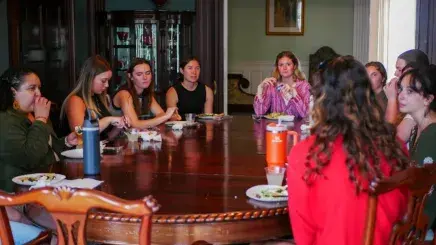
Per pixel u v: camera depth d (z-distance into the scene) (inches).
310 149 60.3
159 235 62.9
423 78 90.7
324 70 62.2
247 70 390.3
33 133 92.7
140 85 150.6
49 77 222.1
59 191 51.3
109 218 63.4
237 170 86.4
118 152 102.0
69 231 52.2
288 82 165.6
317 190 60.4
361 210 58.8
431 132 85.0
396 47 190.2
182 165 90.2
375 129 60.1
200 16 234.8
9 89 94.7
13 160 91.8
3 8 203.6
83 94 125.0
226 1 235.6
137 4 247.3
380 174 58.2
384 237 60.3
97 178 80.7
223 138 120.8
